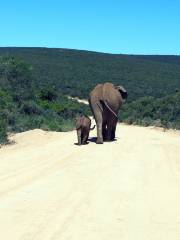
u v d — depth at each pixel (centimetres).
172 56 15775
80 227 907
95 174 1464
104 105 2453
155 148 2248
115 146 2267
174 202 1129
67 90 7719
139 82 9688
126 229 905
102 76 9919
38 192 1189
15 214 983
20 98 3656
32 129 2966
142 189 1262
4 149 2078
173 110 4503
